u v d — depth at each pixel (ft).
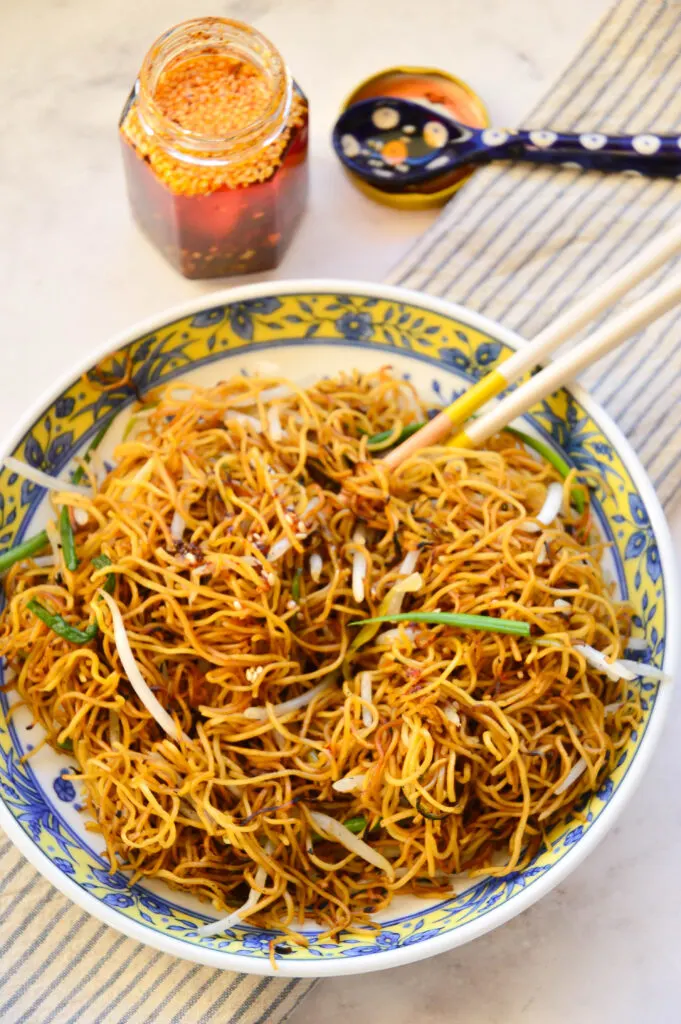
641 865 1.85
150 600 1.69
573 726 1.71
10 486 1.73
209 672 1.68
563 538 1.75
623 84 2.06
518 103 2.10
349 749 1.67
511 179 2.02
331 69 2.11
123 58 2.12
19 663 1.74
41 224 2.05
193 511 1.75
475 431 1.77
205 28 1.86
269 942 1.63
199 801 1.66
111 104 2.10
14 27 2.13
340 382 1.86
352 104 2.06
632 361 1.95
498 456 1.79
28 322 2.00
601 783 1.68
